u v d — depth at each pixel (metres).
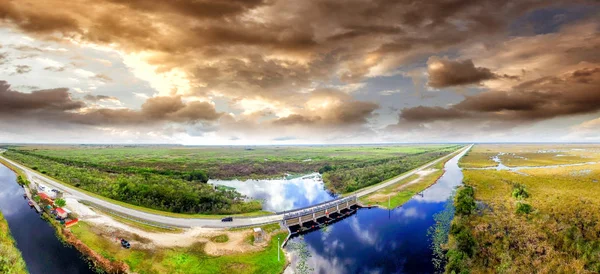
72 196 116.44
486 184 141.38
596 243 66.88
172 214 96.69
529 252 65.62
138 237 78.06
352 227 94.44
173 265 64.88
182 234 80.50
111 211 98.06
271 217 94.62
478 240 73.00
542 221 81.06
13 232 84.12
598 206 90.94
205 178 176.12
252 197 138.25
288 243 80.81
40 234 82.62
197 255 69.38
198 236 79.31
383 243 80.69
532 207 93.38
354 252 75.00
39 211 101.38
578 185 126.62
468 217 89.75
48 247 74.69
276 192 152.75
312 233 89.25
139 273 61.78
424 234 86.44
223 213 99.38
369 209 115.81
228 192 131.88
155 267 64.00
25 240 78.75
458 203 104.38
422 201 126.56
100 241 75.31
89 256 69.75
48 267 65.06
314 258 71.75
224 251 71.62
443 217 100.12
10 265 61.59
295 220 93.31
